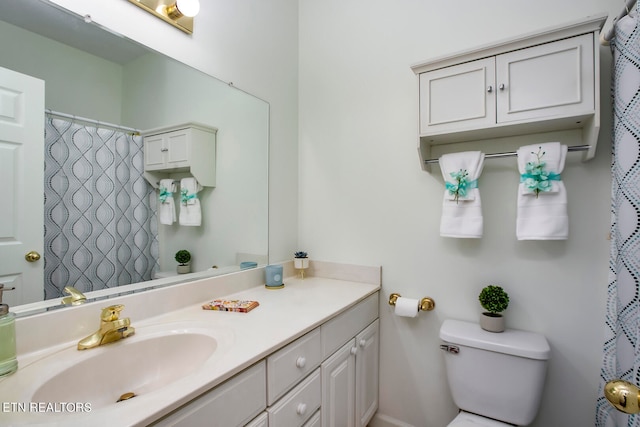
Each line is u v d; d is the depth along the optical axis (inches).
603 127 45.7
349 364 51.9
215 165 55.2
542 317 50.3
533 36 43.1
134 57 43.2
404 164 62.3
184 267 50.2
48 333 33.2
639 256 35.7
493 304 49.9
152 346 36.7
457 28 57.1
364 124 66.7
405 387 62.2
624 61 37.7
